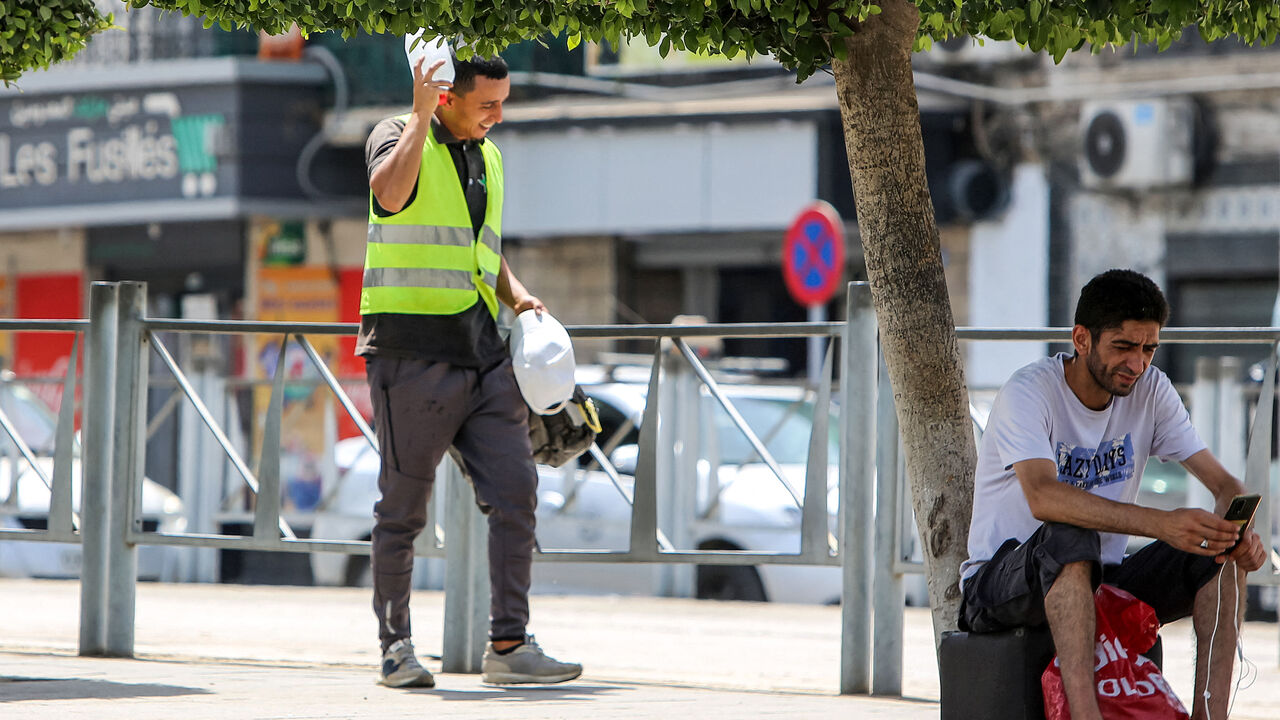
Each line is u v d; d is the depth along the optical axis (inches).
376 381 805.2
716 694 822.5
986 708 609.6
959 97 2444.6
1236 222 2336.4
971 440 708.0
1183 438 647.1
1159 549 624.1
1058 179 2410.2
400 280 796.6
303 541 899.4
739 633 1206.3
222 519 1617.9
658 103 2509.8
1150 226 2381.9
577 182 2568.9
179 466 1626.5
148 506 1611.7
